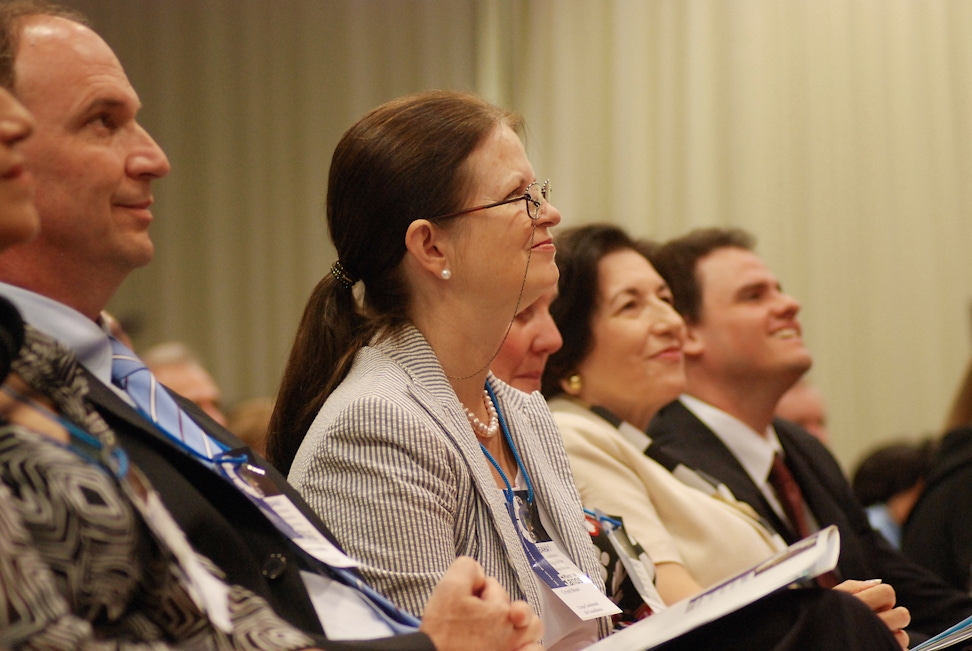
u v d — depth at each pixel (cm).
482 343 369
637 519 473
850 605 255
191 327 1072
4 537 198
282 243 1083
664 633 253
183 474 270
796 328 604
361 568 306
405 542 310
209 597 223
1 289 270
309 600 272
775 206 1139
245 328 1077
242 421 716
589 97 1116
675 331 532
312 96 1089
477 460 344
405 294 371
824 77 1148
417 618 302
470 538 332
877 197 1146
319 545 281
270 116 1088
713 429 585
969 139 1142
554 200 1104
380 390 335
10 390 235
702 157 1132
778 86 1142
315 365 375
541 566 351
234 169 1084
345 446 324
